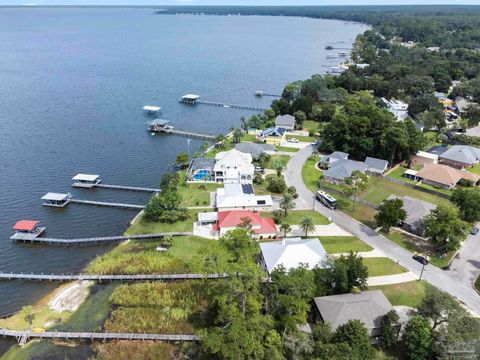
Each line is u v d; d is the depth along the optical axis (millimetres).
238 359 54281
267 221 96938
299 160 141500
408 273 81562
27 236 98188
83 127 174875
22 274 84875
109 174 133000
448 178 119375
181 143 161750
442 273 81688
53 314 74375
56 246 96375
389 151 135500
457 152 137750
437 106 190000
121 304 76500
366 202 110500
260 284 70562
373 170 129625
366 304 66562
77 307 76188
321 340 59344
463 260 86125
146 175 133125
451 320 60188
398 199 97312
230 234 77062
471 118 177125
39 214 109188
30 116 186000
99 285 82312
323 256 81250
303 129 177125
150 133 171250
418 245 91562
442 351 57812
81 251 94188
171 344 68062
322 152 148500
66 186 124438
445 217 88812
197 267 81000
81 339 68938
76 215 109375
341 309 65375
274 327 63250
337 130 143250
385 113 153000
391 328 63188
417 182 124625
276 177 120375
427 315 63562
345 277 71750
